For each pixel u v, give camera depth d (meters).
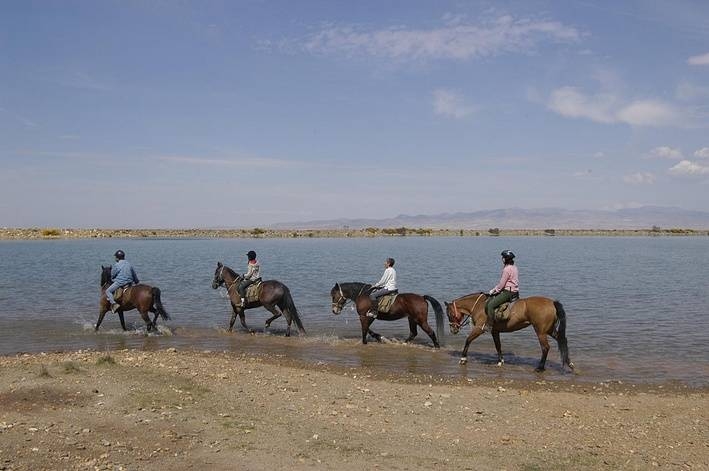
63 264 58.00
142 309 21.83
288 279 43.84
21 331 22.66
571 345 20.81
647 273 50.38
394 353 19.19
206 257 72.38
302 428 10.97
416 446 10.25
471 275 48.03
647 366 17.72
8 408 11.24
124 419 10.92
